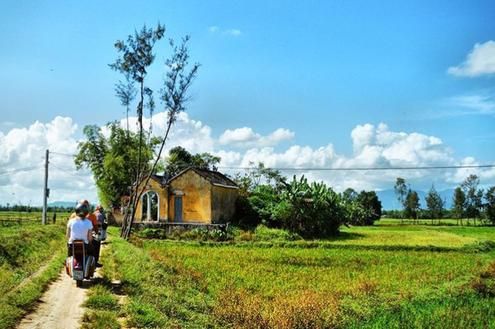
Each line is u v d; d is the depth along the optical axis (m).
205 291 19.53
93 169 68.75
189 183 55.38
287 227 56.25
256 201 60.62
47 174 51.31
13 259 20.62
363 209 100.06
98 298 13.62
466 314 17.77
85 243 15.89
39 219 66.00
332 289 21.88
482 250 43.25
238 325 14.63
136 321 12.25
